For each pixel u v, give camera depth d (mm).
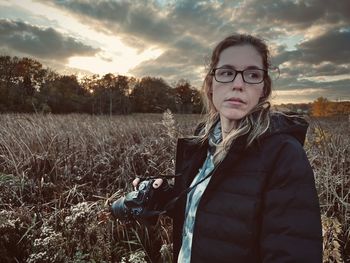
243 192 1005
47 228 2707
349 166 3951
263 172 987
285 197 921
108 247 2596
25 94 45188
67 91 55250
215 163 1188
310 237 871
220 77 1111
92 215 2979
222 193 1053
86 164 4801
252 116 1072
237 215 1001
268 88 1168
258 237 986
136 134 7488
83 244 2668
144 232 2916
